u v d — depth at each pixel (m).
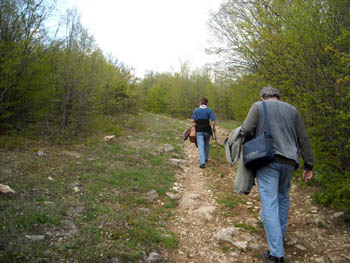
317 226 3.37
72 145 6.65
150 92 21.34
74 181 4.29
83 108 7.95
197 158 7.23
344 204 3.52
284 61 4.61
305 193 4.48
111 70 11.58
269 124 2.72
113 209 3.51
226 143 3.09
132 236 2.88
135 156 6.40
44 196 3.54
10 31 6.30
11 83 6.06
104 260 2.37
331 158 3.75
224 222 3.58
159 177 5.21
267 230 2.59
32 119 6.98
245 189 2.86
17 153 5.32
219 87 18.41
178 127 12.54
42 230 2.68
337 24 3.84
